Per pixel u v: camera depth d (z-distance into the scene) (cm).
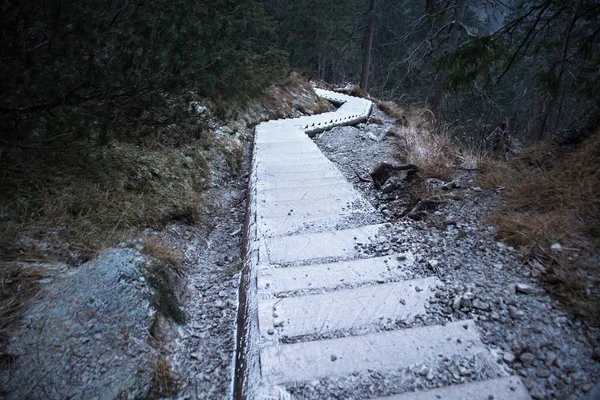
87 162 318
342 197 412
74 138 271
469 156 508
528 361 171
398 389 166
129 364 184
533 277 225
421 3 2525
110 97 291
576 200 269
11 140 264
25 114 265
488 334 190
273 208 384
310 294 241
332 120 936
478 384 163
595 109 353
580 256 227
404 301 224
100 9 280
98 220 291
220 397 193
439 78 1207
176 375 200
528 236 257
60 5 239
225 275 306
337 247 302
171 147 452
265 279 259
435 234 301
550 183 299
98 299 207
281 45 1791
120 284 219
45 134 264
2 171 268
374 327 206
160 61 311
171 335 222
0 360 166
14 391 158
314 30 1927
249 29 964
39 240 247
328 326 211
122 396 169
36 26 244
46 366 169
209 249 353
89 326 192
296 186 447
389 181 446
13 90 240
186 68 346
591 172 285
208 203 434
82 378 170
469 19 1658
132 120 332
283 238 317
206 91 391
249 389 175
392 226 328
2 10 227
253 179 482
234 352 222
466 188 381
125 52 301
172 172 414
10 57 231
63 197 288
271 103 974
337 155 648
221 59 539
